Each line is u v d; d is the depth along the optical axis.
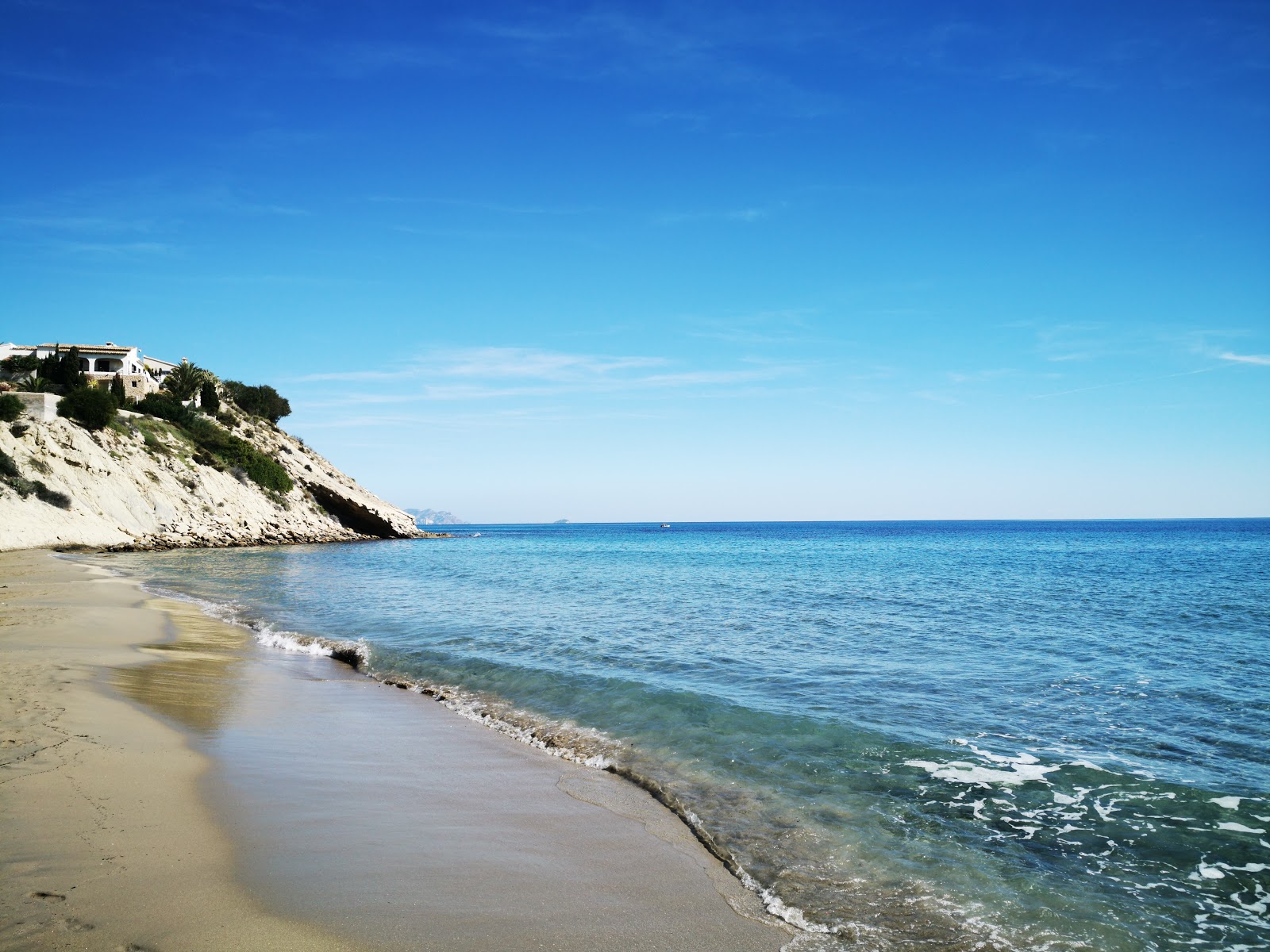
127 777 7.58
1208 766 9.74
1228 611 25.66
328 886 5.64
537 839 6.98
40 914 4.77
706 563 54.38
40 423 58.44
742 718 11.62
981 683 14.40
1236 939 5.65
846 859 6.86
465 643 18.38
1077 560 56.31
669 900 5.91
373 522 98.75
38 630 17.16
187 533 65.62
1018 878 6.57
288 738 9.92
